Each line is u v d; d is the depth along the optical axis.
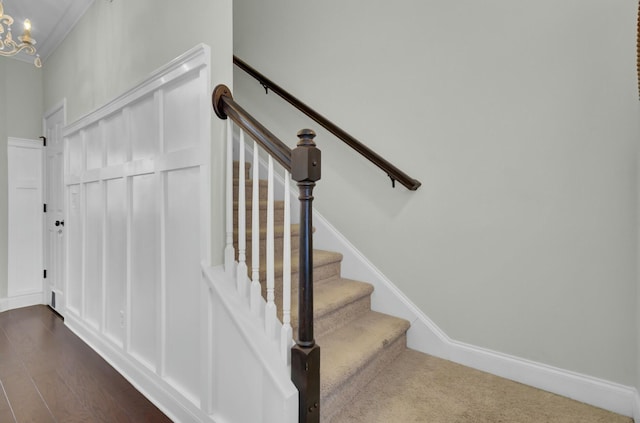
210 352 1.46
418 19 1.99
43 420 1.62
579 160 1.51
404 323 1.98
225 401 1.41
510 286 1.71
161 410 1.71
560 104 1.55
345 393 1.47
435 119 1.93
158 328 1.76
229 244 1.48
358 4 2.26
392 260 2.12
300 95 2.61
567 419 1.39
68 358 2.29
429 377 1.71
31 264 3.53
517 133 1.67
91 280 2.56
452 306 1.90
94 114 2.42
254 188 1.36
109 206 2.28
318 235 2.45
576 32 1.50
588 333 1.51
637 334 1.38
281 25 2.74
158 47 1.79
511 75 1.68
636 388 1.39
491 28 1.73
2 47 2.10
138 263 1.96
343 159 2.34
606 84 1.45
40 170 3.56
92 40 2.50
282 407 1.13
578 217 1.52
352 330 1.85
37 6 2.65
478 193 1.79
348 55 2.32
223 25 1.45
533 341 1.65
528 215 1.65
